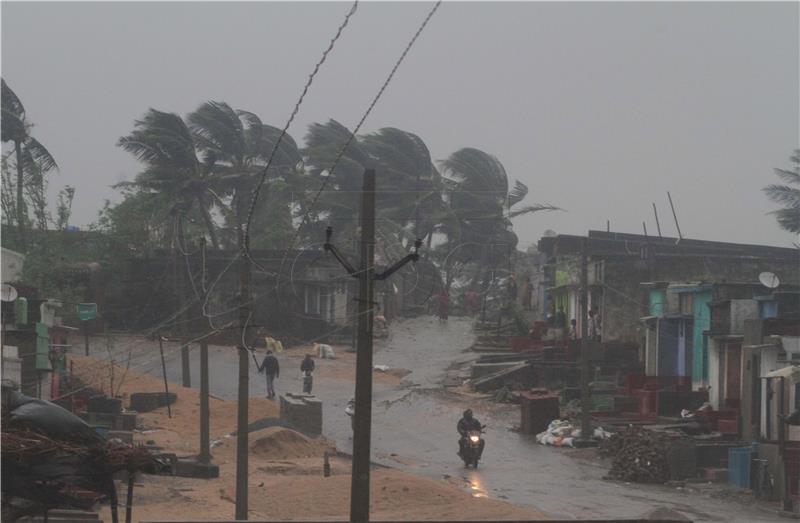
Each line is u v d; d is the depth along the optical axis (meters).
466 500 47.41
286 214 127.81
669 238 122.31
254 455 62.78
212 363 99.62
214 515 43.12
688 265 97.50
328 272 113.88
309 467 58.88
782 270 99.31
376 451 68.50
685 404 76.12
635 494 55.69
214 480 53.69
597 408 80.50
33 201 114.56
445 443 72.00
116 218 115.00
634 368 88.81
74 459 29.27
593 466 64.75
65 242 114.19
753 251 118.56
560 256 113.25
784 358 60.84
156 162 119.25
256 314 110.81
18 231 113.19
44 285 103.31
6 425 29.23
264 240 122.81
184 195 120.25
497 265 143.88
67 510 35.31
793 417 54.53
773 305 69.81
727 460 61.69
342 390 90.38
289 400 73.44
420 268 137.38
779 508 52.25
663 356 81.25
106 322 110.81
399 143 141.38
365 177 32.53
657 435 61.81
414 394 89.38
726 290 76.19
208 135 124.12
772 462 54.72
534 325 110.50
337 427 76.56
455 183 145.88
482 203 143.62
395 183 140.25
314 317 112.19
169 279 110.56
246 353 43.12
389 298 126.75
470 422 64.00
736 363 71.38
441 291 127.69
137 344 103.56
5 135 113.00
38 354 61.53
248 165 128.50
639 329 92.62
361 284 32.19
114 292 111.31
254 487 50.72
